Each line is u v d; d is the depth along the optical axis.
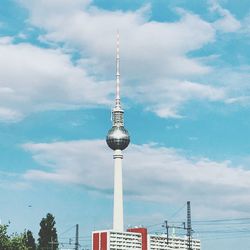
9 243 183.75
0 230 184.62
